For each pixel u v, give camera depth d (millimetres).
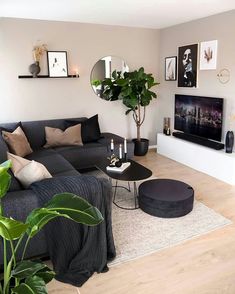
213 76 4316
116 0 3350
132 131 5598
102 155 4355
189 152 4602
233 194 3576
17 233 1218
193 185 3875
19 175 2289
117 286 2023
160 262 2273
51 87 4730
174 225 2814
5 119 4512
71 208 1348
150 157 5191
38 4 3480
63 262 2109
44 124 4527
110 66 5109
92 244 2133
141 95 4898
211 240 2568
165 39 5305
